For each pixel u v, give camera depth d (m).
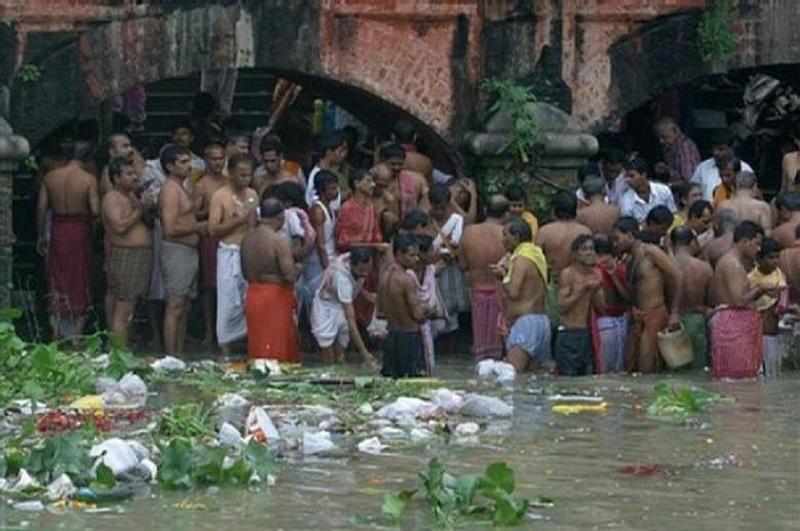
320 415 24.88
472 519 19.28
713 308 30.27
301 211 31.16
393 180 32.28
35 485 20.08
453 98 34.97
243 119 39.88
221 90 38.59
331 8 34.06
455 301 32.44
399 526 18.92
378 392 26.94
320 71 34.09
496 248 31.16
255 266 30.12
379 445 22.95
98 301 33.53
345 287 31.11
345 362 31.27
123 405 25.38
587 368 29.97
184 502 19.81
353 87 34.38
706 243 31.95
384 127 36.25
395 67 34.56
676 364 30.42
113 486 20.16
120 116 37.34
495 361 30.17
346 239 31.53
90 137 33.22
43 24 32.34
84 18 32.56
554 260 31.28
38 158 33.59
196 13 33.22
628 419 25.33
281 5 33.72
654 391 27.59
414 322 28.95
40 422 23.38
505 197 31.67
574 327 29.92
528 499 20.12
